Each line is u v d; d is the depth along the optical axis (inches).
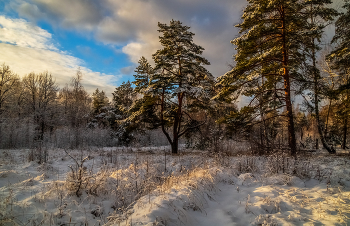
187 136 771.4
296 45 469.1
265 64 502.3
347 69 574.2
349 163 351.3
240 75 510.0
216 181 275.4
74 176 244.7
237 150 613.9
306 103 512.7
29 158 449.1
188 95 671.1
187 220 163.9
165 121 757.9
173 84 639.8
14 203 189.0
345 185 251.1
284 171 313.0
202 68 676.1
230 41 497.4
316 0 432.1
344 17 530.6
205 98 641.6
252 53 507.8
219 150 545.6
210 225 165.2
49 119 1208.8
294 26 468.1
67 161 483.5
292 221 161.2
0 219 158.4
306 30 442.0
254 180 286.2
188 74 674.8
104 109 1437.0
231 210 190.5
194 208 186.2
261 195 222.2
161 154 645.9
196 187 221.5
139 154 628.4
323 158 444.1
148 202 185.3
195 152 710.5
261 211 182.2
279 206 189.3
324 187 249.0
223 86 554.6
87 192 236.7
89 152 629.0
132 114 703.7
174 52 649.0
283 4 438.6
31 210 184.2
